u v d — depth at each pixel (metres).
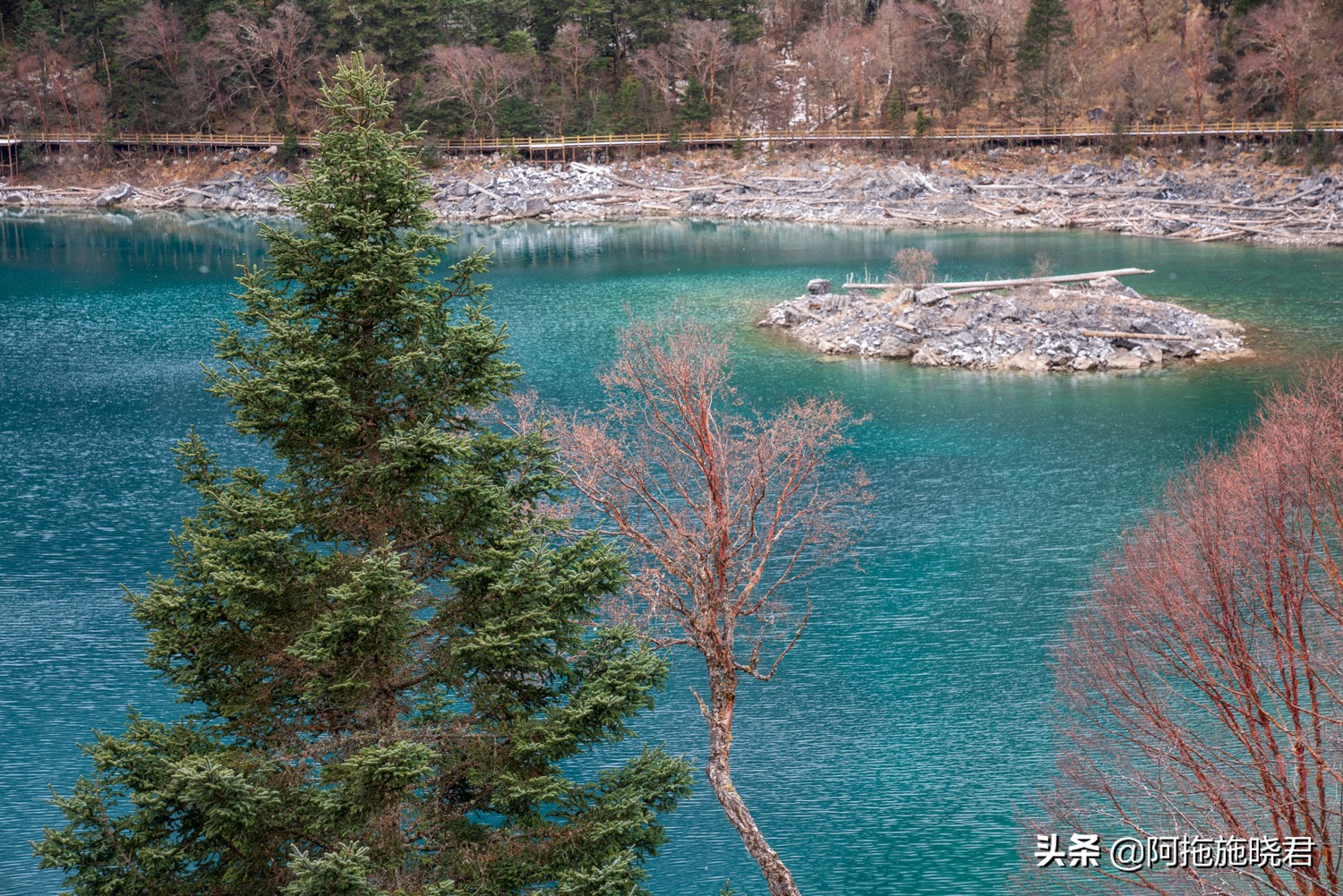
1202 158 144.50
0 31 185.62
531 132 166.75
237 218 157.00
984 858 29.70
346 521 19.17
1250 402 66.56
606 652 19.98
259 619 18.09
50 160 174.50
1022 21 170.38
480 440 19.58
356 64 19.30
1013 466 57.06
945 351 78.31
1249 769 27.66
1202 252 117.88
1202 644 30.25
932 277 98.88
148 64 179.38
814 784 33.16
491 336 19.67
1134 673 27.23
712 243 130.50
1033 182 148.75
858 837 30.78
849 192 153.00
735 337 85.50
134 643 41.16
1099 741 30.59
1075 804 29.27
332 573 18.41
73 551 48.66
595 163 165.75
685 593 38.97
